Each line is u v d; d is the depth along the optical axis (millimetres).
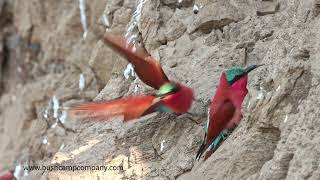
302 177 9547
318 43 10648
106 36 12734
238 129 10992
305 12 11328
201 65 12688
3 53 20094
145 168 11750
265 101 10586
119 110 11539
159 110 11711
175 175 11383
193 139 11633
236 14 13109
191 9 13695
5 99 19188
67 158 12500
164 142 11945
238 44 12656
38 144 15422
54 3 18078
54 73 17406
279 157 9945
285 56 11062
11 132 18125
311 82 10398
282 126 10359
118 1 15055
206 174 10828
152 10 13758
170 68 12922
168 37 13484
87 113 11797
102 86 15234
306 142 9805
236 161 10578
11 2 20047
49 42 17672
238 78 11156
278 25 12586
